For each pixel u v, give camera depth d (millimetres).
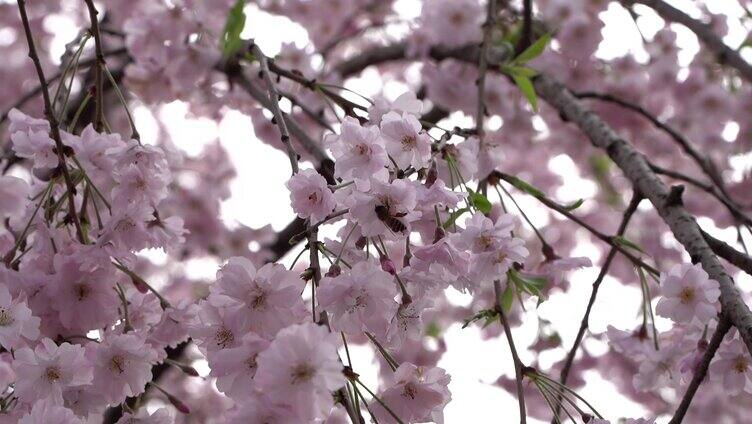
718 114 1268
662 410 1249
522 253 675
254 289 612
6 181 708
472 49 1154
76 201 730
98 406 672
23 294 671
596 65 1255
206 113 1128
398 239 659
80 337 685
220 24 1040
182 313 708
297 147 1151
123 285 730
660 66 1245
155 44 1018
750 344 644
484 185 763
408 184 641
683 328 786
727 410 1221
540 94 912
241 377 599
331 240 654
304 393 585
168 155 750
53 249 689
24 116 709
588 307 793
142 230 699
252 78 1077
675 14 1022
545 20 1155
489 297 1175
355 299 618
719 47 986
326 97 760
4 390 668
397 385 657
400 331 651
